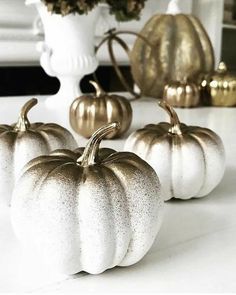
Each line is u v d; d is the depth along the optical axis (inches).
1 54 34.4
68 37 26.4
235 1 51.2
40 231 9.0
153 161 13.3
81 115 20.5
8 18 34.7
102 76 40.9
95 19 26.7
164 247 10.7
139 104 30.1
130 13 26.8
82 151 10.9
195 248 10.7
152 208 9.5
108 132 9.8
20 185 9.7
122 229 9.2
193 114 27.5
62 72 27.3
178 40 31.0
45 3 24.2
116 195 9.2
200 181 13.4
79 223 9.0
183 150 13.3
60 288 9.0
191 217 12.6
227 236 11.4
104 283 9.2
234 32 52.9
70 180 9.1
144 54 31.5
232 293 8.9
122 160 10.0
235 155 18.6
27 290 8.8
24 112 13.6
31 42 35.5
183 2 38.7
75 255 9.1
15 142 12.9
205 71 31.5
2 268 9.6
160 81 31.4
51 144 13.5
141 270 9.7
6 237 11.0
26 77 37.7
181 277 9.4
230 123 25.0
